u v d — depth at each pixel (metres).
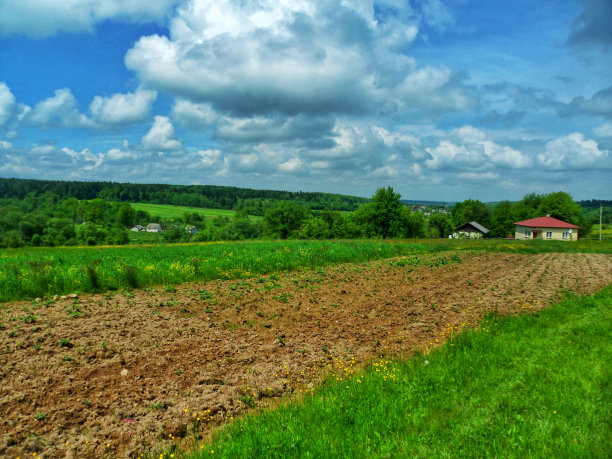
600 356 7.08
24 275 12.94
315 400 5.70
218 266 17.28
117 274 14.22
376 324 10.14
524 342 8.09
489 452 4.30
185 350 7.82
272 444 4.48
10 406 5.43
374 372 6.70
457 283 16.17
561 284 16.02
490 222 103.69
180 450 4.77
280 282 15.34
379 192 65.50
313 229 76.81
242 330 9.41
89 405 5.62
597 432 4.66
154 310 10.38
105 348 7.46
